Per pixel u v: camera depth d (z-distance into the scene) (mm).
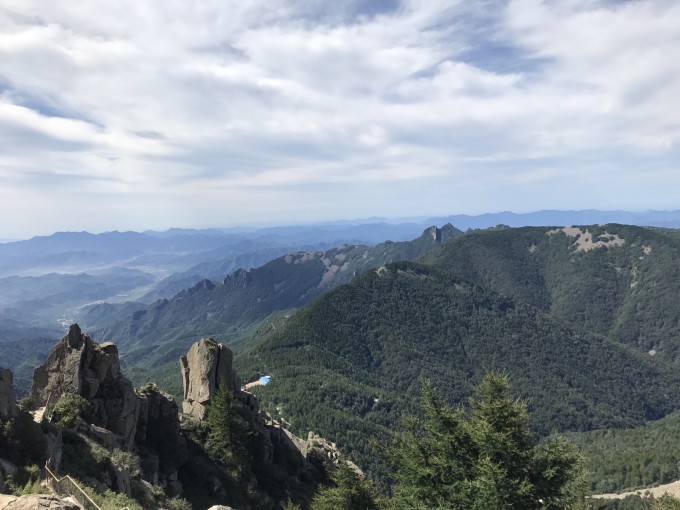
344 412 185875
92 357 49844
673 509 46812
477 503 28172
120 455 41844
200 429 63688
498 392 33500
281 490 64438
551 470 29750
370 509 43812
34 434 31297
